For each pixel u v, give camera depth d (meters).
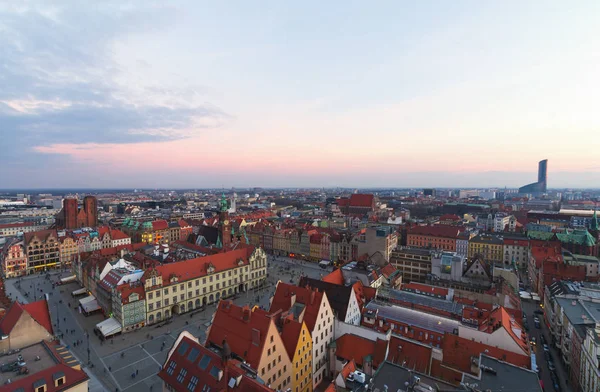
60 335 96.00
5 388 44.16
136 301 101.31
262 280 146.50
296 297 81.81
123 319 98.12
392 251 159.12
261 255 146.25
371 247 153.38
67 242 177.25
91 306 113.62
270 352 59.62
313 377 72.50
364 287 100.75
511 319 79.25
